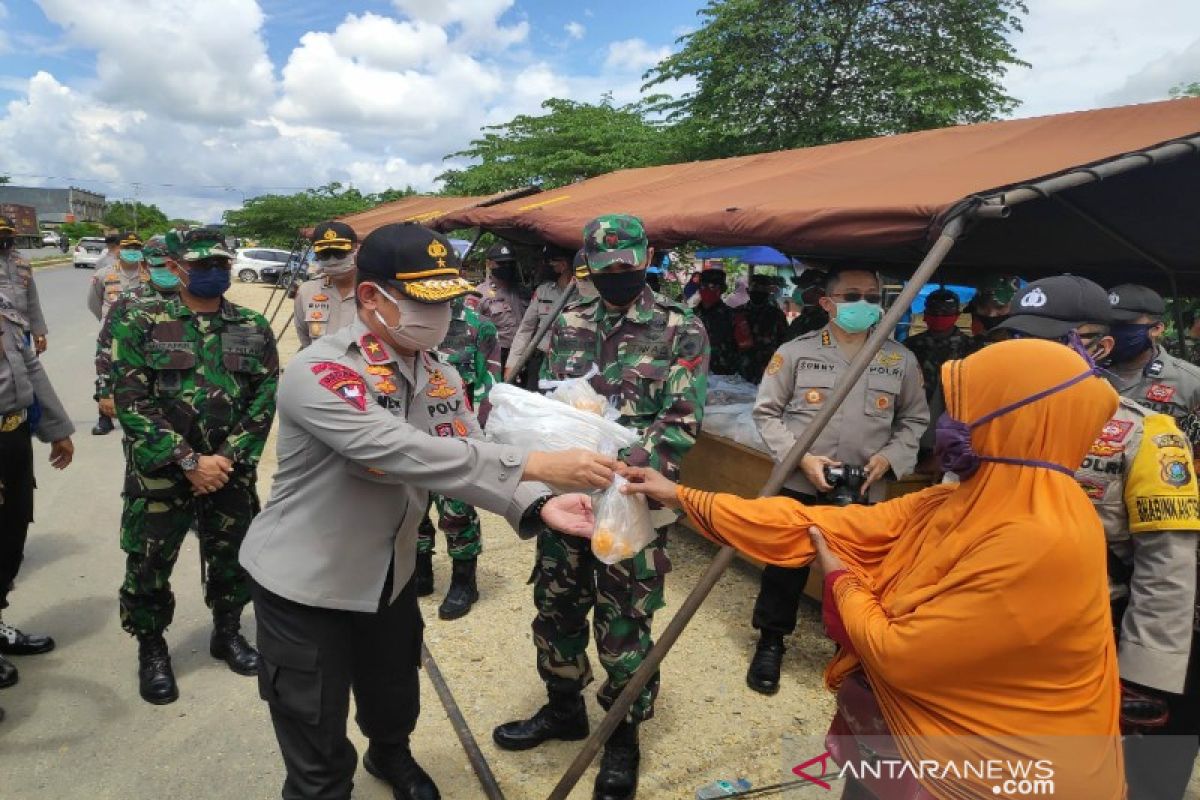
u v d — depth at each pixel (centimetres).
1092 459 202
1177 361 256
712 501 191
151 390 289
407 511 204
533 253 785
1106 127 322
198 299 297
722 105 1316
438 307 186
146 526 291
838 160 425
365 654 222
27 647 332
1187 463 192
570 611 261
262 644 197
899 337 638
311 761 199
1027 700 133
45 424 342
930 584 143
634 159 1490
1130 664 193
